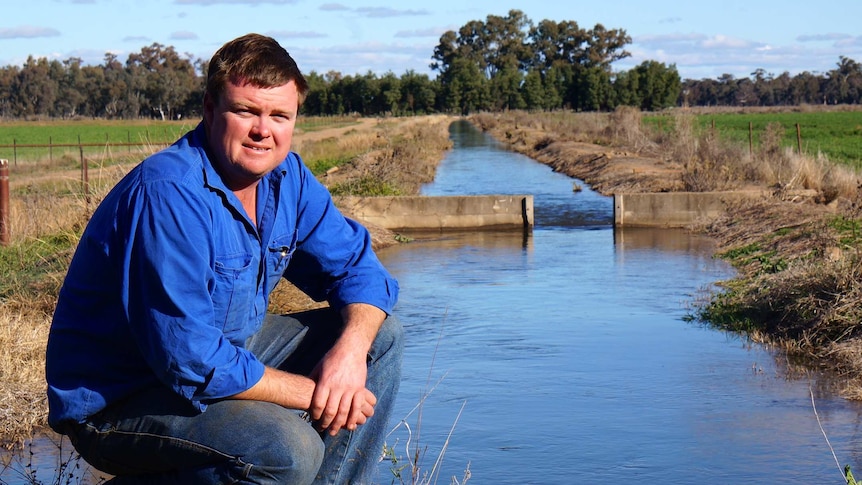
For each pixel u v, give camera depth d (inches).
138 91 4355.3
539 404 256.7
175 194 102.6
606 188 965.8
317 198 121.6
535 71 5383.9
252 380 104.7
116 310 105.1
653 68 4896.7
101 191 458.0
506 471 202.5
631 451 217.9
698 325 367.2
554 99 5108.3
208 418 104.2
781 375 290.7
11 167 1302.9
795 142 1776.6
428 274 511.8
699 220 711.1
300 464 103.9
